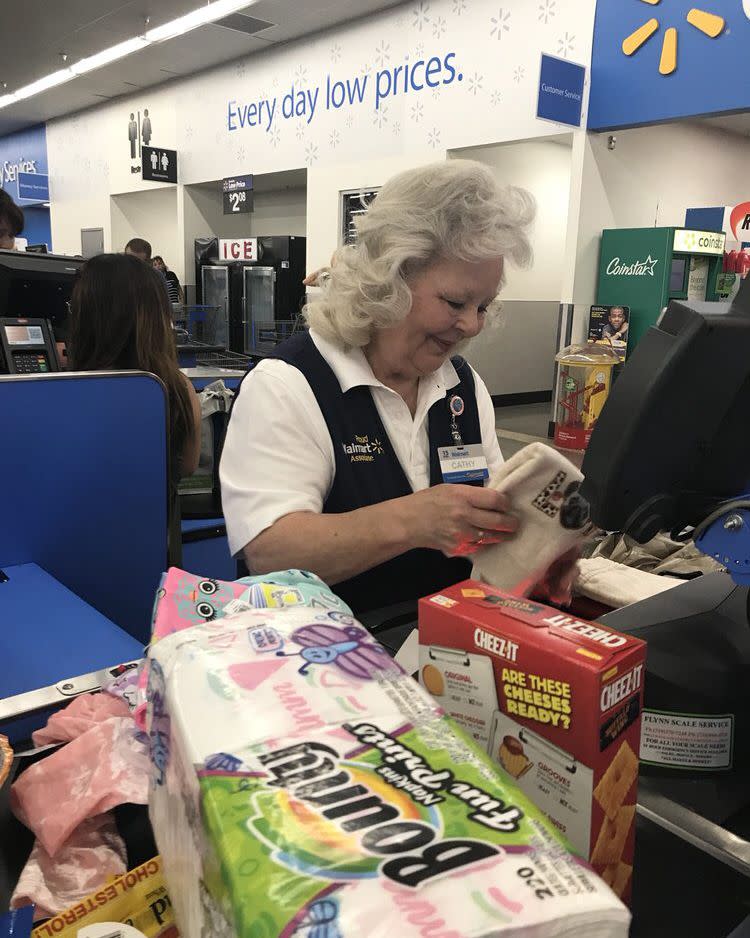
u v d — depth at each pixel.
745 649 0.80
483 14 7.07
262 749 0.37
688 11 5.77
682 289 6.97
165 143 11.62
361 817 0.33
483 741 0.55
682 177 7.85
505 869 0.31
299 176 10.20
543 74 6.06
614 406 0.69
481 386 1.53
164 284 2.28
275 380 1.24
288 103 9.34
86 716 0.71
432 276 1.15
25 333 2.51
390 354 1.27
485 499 0.85
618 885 0.52
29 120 14.49
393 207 1.13
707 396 0.68
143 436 1.68
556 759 0.50
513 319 9.41
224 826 0.33
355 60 8.35
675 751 0.75
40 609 1.13
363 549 1.04
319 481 1.24
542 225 9.31
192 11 8.41
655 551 1.55
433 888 0.30
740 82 5.58
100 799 0.58
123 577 1.73
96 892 0.49
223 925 0.32
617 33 6.21
